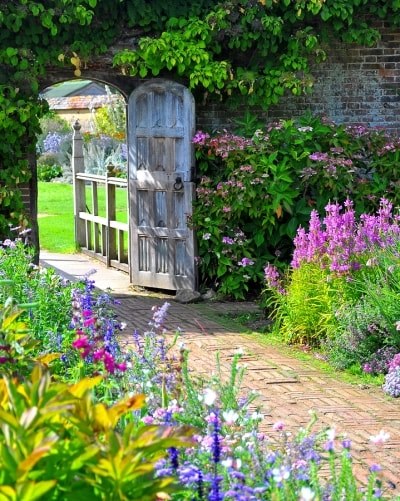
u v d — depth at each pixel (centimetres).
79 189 1412
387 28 1108
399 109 1118
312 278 796
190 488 289
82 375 439
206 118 1086
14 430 228
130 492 232
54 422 247
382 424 568
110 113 2509
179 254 1044
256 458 315
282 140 1023
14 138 993
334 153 1021
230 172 1025
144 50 1009
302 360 741
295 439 346
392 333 707
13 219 1002
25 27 989
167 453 292
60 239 1553
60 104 3167
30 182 1034
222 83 1023
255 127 1053
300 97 1103
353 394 640
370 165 1041
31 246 998
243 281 1016
